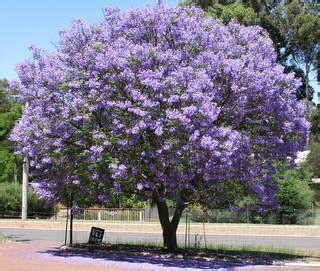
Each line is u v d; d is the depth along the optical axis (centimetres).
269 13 5672
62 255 2022
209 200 2019
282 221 3762
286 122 2002
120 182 1855
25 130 1908
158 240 2762
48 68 1889
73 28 1972
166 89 1756
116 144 1783
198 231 3316
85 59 1869
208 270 1650
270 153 2031
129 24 1944
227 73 1842
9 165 5238
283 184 3744
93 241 2409
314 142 5209
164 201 2039
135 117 1755
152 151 1755
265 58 2003
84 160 1903
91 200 2078
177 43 1908
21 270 1569
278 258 2058
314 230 3284
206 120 1705
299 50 5891
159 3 1953
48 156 1953
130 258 1950
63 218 4244
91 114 1841
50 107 1877
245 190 1978
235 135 1764
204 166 1769
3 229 3569
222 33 1977
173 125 1706
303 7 5756
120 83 1808
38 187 2073
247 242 2800
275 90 1911
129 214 3944
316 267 1808
